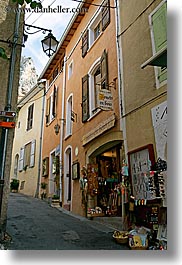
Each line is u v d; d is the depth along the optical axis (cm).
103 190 1079
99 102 917
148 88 775
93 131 1068
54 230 796
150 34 798
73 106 1354
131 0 922
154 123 732
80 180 1146
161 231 642
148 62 625
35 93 2003
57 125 1526
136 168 780
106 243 673
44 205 1316
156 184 682
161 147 694
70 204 1240
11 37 724
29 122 2017
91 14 1260
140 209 744
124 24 950
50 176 1536
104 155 1112
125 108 875
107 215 1013
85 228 847
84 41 1305
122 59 930
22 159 1986
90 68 1208
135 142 802
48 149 1633
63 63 1591
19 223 852
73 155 1277
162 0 762
